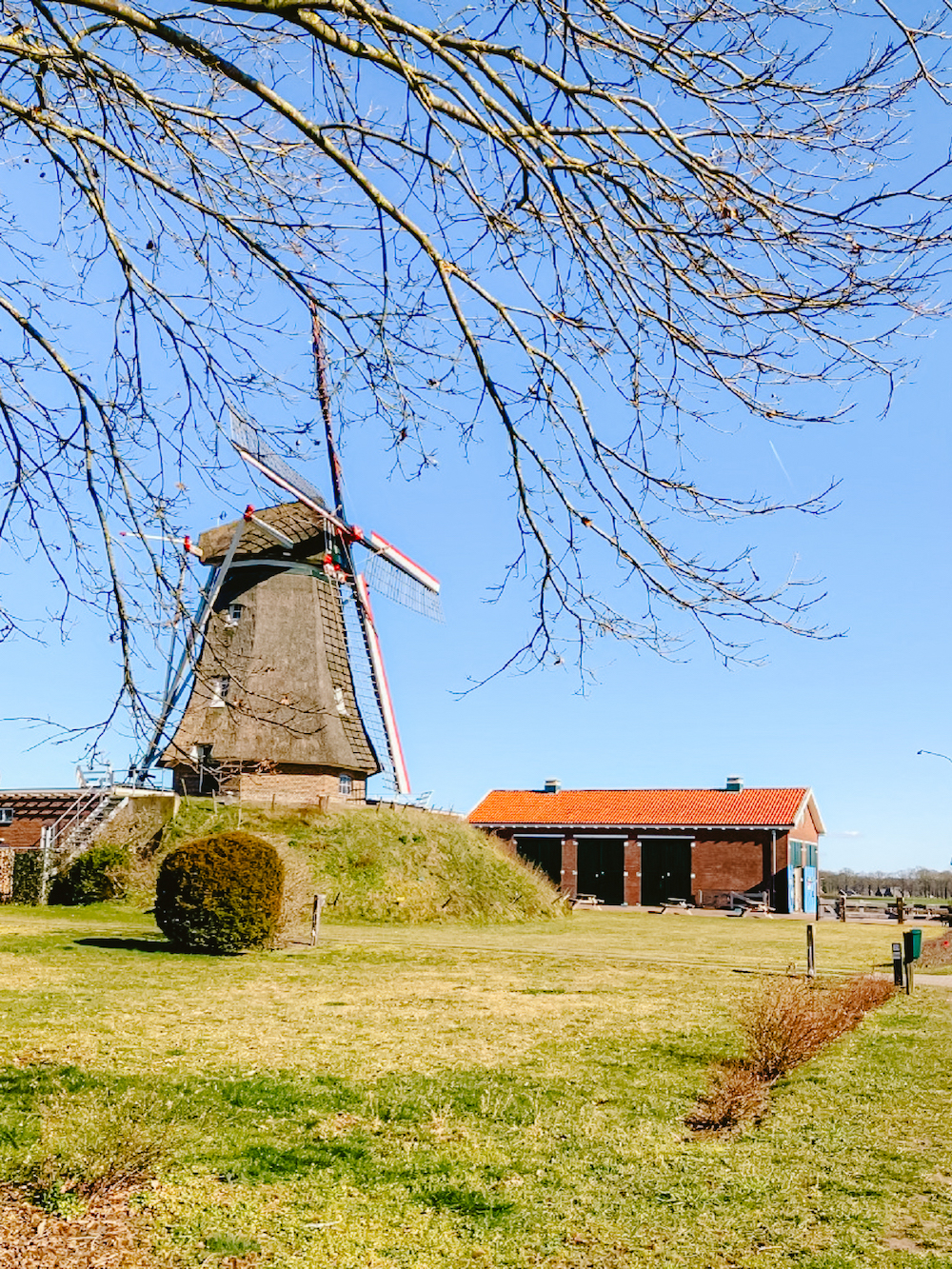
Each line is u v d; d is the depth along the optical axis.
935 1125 9.91
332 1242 6.86
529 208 5.74
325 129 5.66
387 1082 10.92
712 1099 10.48
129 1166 7.72
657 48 5.25
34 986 16.50
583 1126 9.58
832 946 31.73
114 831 34.66
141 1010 14.73
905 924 49.41
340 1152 8.70
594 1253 6.87
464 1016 15.35
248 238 5.98
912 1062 12.84
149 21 5.10
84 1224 6.92
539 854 62.66
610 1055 12.74
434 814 42.41
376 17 5.06
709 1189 8.07
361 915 32.78
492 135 5.43
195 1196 7.54
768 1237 7.16
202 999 16.09
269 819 36.28
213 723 37.59
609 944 29.83
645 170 5.49
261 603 38.16
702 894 57.19
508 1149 8.94
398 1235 7.04
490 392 5.81
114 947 22.31
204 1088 10.30
